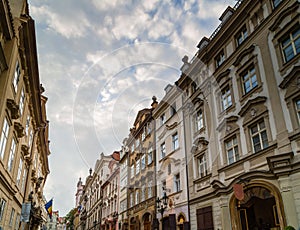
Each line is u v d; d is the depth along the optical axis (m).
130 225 16.70
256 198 9.71
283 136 8.22
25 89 12.03
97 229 26.56
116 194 21.17
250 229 9.58
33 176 16.98
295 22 8.49
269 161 8.10
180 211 12.23
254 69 10.23
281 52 8.98
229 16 11.91
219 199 10.16
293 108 8.09
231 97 11.09
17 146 11.10
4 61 8.00
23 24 9.44
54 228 65.69
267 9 9.95
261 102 9.37
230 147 10.62
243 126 10.02
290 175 7.66
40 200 25.91
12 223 11.81
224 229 9.59
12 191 10.34
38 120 16.47
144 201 15.02
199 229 11.07
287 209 7.43
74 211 54.44
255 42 10.23
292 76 8.16
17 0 9.38
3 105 7.88
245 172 9.38
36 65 11.84
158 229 12.70
